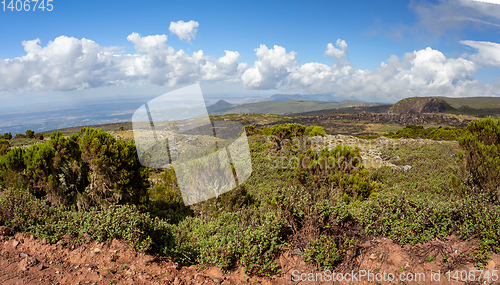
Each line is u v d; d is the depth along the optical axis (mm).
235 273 3658
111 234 4188
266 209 5941
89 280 3332
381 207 4402
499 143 6215
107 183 5969
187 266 4090
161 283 3354
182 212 6605
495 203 5555
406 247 3832
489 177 5859
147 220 4371
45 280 3285
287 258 3768
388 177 10250
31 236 4258
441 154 13391
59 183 5992
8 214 4535
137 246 4070
